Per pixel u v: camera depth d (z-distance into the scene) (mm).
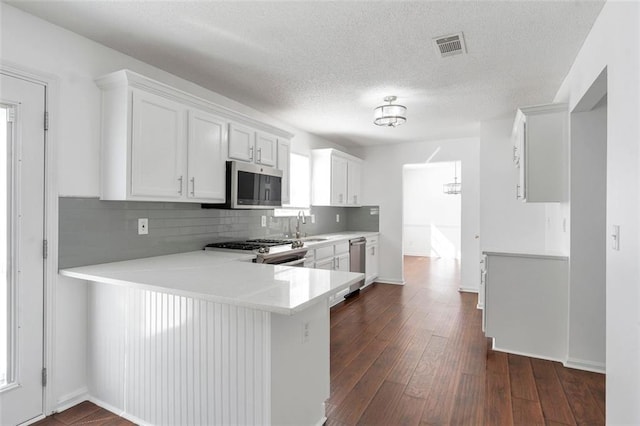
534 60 2602
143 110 2314
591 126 2680
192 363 1848
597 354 2686
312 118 4242
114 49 2449
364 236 5461
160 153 2426
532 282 2977
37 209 2059
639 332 1457
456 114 4066
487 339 3346
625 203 1580
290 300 1508
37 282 2068
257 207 3346
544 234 4109
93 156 2316
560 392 2371
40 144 2064
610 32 1791
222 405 1751
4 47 1910
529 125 2986
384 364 2803
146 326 2023
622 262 1609
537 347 2957
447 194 9648
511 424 2023
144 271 2139
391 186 6000
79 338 2268
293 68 2775
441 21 2088
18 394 1993
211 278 1952
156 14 2027
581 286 2725
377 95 3410
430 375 2617
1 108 1908
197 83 3090
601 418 2080
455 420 2062
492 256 3098
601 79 2080
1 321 1942
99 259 2373
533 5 1918
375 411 2156
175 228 2932
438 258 9430
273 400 1649
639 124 1440
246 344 1686
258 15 2039
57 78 2131
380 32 2223
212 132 2873
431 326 3721
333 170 5105
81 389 2275
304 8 1965
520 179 3332
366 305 4562
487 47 2408
